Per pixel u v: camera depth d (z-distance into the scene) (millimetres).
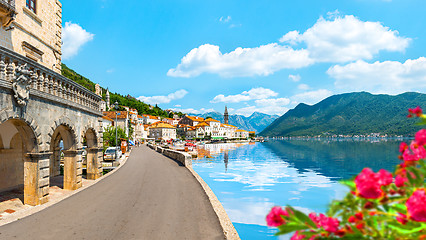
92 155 18953
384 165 43094
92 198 12562
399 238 2164
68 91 14492
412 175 2453
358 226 2291
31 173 11234
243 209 16719
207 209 10500
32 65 10945
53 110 12773
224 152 82125
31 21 15461
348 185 2379
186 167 25281
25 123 10578
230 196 20500
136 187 15258
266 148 108375
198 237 7590
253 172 35219
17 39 14094
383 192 2189
